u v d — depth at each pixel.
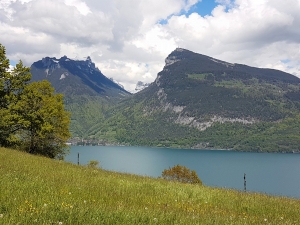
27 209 7.34
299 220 10.36
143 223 7.17
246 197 15.50
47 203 8.53
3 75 38.88
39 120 39.28
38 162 20.61
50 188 11.19
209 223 7.80
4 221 5.94
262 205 13.27
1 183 10.80
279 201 15.23
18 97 39.69
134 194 12.73
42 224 6.09
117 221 7.01
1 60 39.22
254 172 147.12
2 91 38.88
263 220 9.62
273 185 111.94
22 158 21.53
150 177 22.73
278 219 10.18
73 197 10.33
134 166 151.12
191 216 8.70
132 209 8.78
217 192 16.28
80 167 22.11
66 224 6.35
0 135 39.03
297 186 109.75
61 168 19.09
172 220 7.70
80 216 6.99
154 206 10.50
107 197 11.17
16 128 39.78
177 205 11.36
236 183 113.62
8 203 7.81
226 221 8.40
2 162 17.80
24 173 14.09
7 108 39.59
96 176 17.45
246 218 9.76
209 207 11.93
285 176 134.88
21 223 6.03
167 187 15.95
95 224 6.55
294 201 16.16
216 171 148.50
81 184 13.45
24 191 10.04
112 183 15.29
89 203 9.46
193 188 16.83
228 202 13.50
